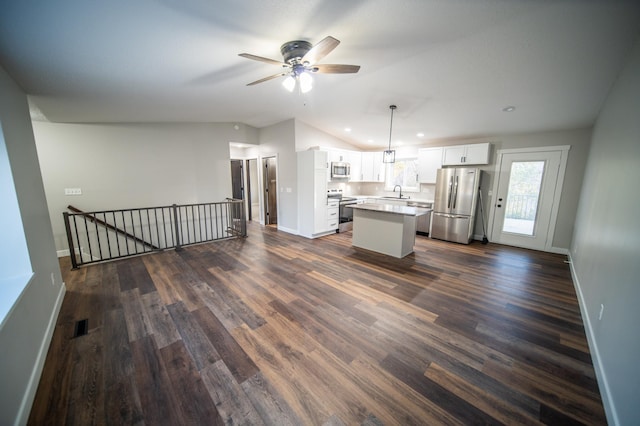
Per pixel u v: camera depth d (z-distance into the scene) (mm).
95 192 4660
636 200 1633
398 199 6230
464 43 2283
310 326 2271
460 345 2037
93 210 4668
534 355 1937
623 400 1313
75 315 2436
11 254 1908
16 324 1496
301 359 1873
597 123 3475
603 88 2770
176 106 3955
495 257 4219
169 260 3982
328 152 5859
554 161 4406
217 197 5859
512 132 4676
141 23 1780
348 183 7160
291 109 4648
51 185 4316
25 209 2049
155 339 2088
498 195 5047
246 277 3330
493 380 1695
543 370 1789
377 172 6809
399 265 3805
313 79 3225
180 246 4691
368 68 2873
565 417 1441
